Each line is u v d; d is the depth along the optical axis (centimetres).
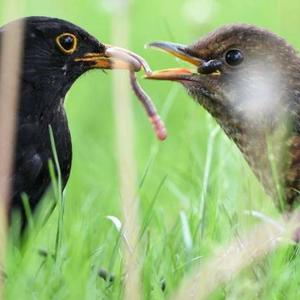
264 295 1073
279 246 1121
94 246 1219
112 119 1934
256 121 1250
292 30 1950
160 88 1936
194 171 1396
